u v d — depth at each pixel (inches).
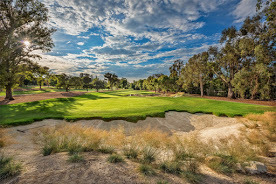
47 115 522.6
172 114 586.6
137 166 147.5
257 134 265.4
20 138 315.9
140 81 4579.2
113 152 194.7
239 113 544.7
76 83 2335.1
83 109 658.2
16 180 104.6
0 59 729.6
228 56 1284.4
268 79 1144.2
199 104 813.2
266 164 158.2
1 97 1239.5
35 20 932.6
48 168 129.4
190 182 119.1
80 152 187.5
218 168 147.1
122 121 490.6
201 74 1647.4
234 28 1268.5
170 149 212.4
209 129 450.0
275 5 348.8
